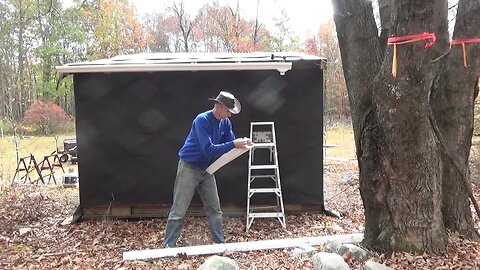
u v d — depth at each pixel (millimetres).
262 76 6438
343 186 9094
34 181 10469
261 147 6367
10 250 5125
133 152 6504
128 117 6461
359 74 4027
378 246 3957
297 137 6508
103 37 27453
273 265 3992
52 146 17875
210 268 3633
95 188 6531
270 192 6438
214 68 5891
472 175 8758
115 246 5168
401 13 3406
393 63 3480
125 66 5914
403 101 3537
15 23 21797
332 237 4715
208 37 33906
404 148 3678
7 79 28047
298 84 6441
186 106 6461
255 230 5816
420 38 3363
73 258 4668
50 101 26141
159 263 4281
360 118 4020
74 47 29406
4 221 6527
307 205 6652
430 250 3783
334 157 14211
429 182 3760
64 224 6320
